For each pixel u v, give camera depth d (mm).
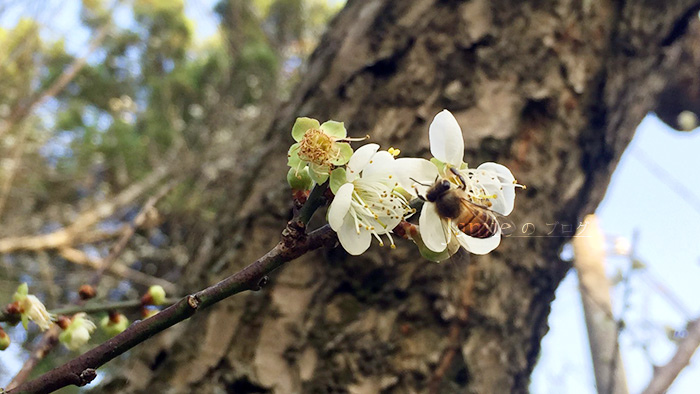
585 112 209
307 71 236
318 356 176
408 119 198
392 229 93
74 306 146
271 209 195
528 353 206
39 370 424
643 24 221
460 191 96
